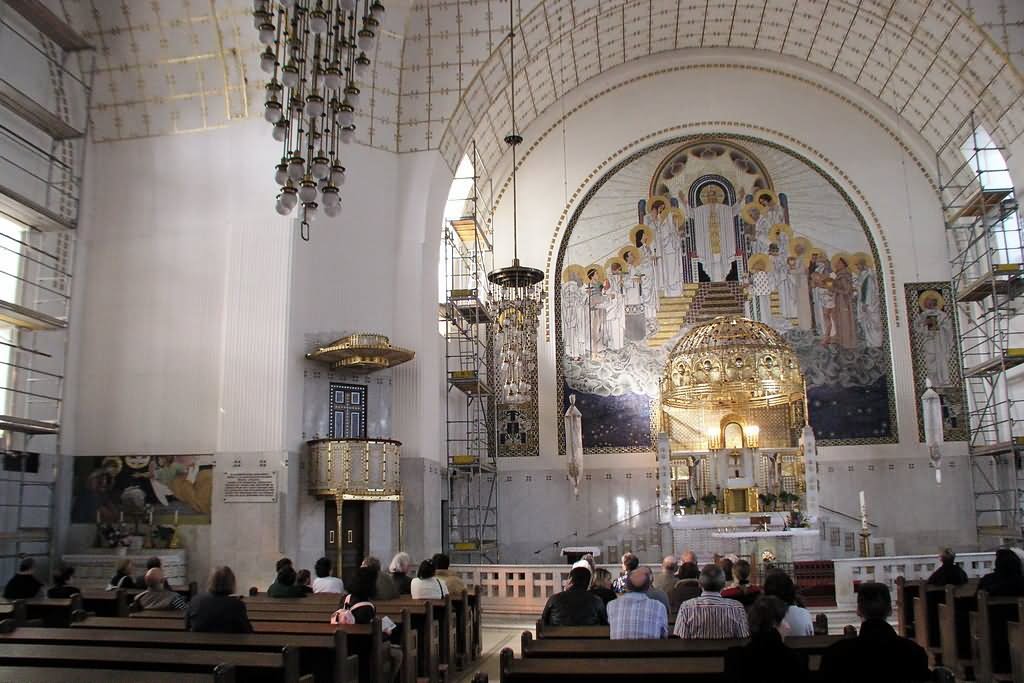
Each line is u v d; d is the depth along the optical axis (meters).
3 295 16.64
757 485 23.11
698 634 7.45
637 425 24.30
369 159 19.16
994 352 23.16
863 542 20.80
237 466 16.61
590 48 23.92
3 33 16.23
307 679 6.21
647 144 25.64
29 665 6.26
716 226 25.16
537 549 23.94
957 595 9.80
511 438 24.61
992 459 23.19
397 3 18.97
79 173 17.86
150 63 17.84
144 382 17.42
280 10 13.87
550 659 5.96
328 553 17.38
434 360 19.58
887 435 23.62
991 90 21.45
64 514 16.98
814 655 6.48
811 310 24.42
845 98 25.33
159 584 10.62
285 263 17.23
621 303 25.00
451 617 11.23
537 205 25.64
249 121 17.86
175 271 17.70
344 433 18.03
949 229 24.09
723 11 24.03
